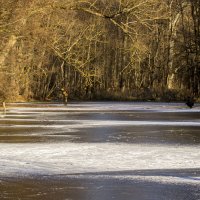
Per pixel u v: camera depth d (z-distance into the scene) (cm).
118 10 5900
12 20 5506
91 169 2116
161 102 10456
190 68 11219
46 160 2341
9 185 1808
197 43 10950
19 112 6212
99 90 12338
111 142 3031
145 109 7031
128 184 1823
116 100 11794
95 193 1694
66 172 2047
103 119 4931
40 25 5981
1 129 3862
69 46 6397
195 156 2458
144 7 5816
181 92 11194
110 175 1986
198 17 10925
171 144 2928
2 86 7269
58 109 7044
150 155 2488
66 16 7731
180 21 12019
